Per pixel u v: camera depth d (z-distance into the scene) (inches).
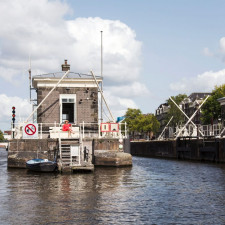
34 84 1641.2
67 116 1615.4
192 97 5113.2
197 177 1143.6
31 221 571.2
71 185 922.7
